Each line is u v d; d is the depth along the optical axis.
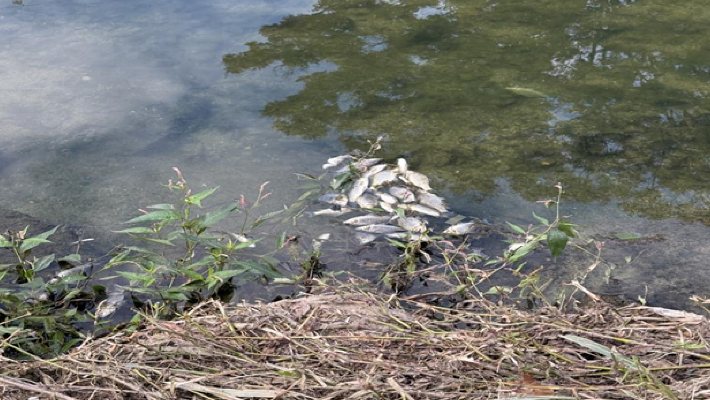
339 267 2.49
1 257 2.58
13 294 2.27
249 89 3.79
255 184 2.98
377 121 3.44
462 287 2.30
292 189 2.95
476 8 4.93
